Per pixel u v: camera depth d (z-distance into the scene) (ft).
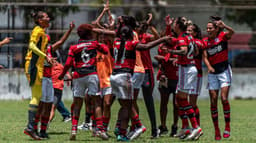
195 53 114.42
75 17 234.58
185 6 247.91
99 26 123.75
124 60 105.60
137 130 109.91
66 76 138.10
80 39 110.01
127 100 107.04
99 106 111.75
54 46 116.47
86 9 235.40
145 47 104.32
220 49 115.55
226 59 116.26
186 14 248.52
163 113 127.34
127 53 105.40
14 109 206.28
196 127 113.19
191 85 113.09
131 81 105.91
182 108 114.73
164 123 127.75
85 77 109.09
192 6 248.11
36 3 233.14
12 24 233.35
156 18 242.58
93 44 109.40
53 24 231.91
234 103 246.27
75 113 110.52
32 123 109.50
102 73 116.67
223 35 116.06
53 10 233.55
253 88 267.39
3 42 111.14
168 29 121.60
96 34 120.06
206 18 248.52
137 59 113.29
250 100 264.52
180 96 114.11
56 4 233.76
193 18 247.91
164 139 115.14
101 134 110.63
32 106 109.09
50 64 111.24
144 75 114.32
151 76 117.60
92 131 119.55
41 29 109.60
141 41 120.47
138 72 112.57
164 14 245.45
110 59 118.42
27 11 233.55
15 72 239.09
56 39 230.27
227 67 116.26
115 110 200.95
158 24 240.53
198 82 118.01
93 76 109.19
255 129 140.56
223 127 145.69
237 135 125.39
